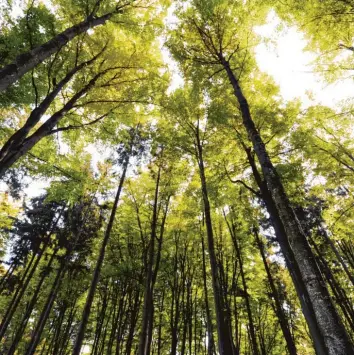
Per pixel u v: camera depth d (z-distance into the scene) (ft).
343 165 35.22
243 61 28.78
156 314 57.41
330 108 32.60
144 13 27.81
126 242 51.08
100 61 28.55
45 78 26.55
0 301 61.93
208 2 24.40
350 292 57.36
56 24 24.54
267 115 28.76
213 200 30.22
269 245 55.06
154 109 32.19
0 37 21.95
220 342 21.06
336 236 36.73
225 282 47.60
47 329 64.90
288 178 27.94
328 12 25.40
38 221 51.31
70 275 50.34
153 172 45.47
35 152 26.37
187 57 30.04
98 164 43.96
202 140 34.22
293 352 33.78
